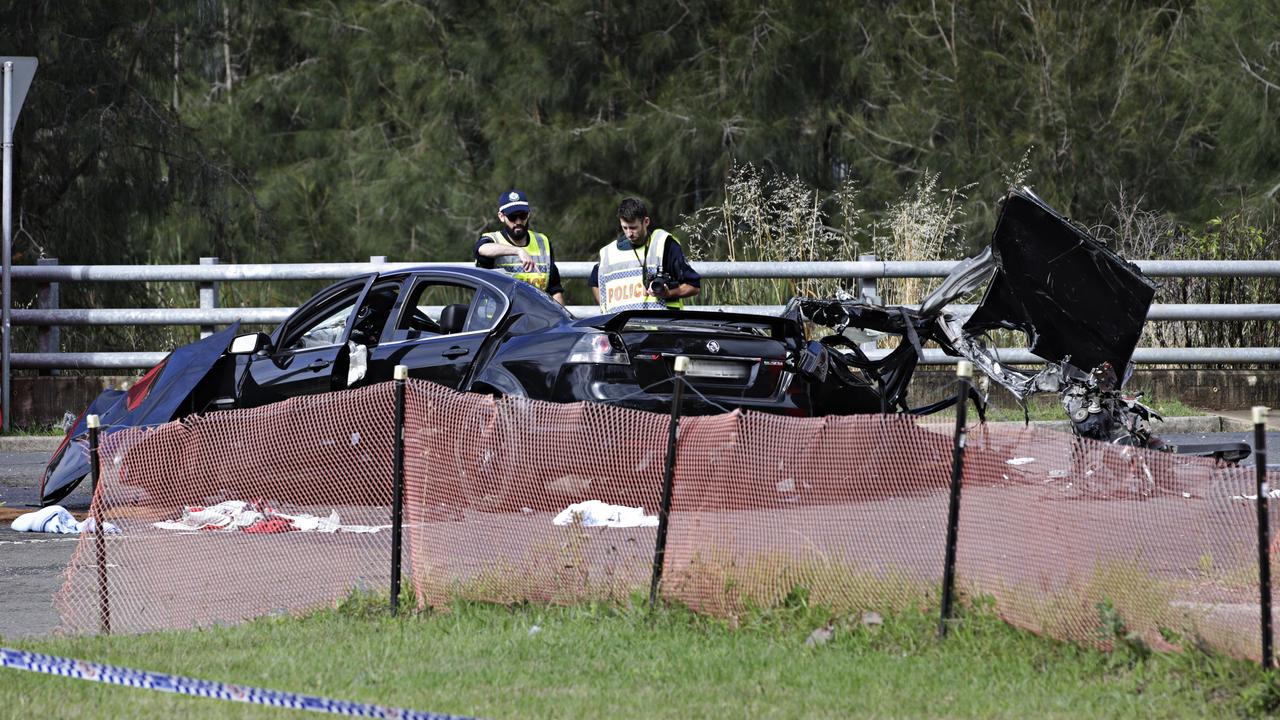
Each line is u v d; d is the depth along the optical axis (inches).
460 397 967.6
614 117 3585.1
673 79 3496.6
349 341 1448.1
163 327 2385.6
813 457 890.7
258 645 866.8
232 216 3388.3
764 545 898.7
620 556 939.3
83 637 904.9
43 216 2925.7
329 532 1029.2
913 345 1393.9
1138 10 3695.9
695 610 906.7
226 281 2127.2
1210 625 776.3
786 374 1328.7
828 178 3550.7
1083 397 1330.0
